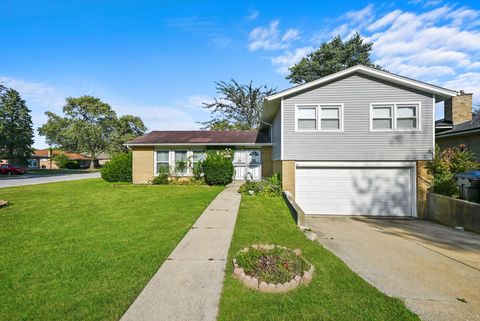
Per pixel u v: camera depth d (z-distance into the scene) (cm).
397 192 1016
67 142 4734
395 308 316
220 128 3331
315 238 607
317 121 1033
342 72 995
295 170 1050
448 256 527
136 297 318
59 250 471
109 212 786
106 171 1798
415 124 1000
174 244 506
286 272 370
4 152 3741
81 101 4656
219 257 445
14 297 317
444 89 961
